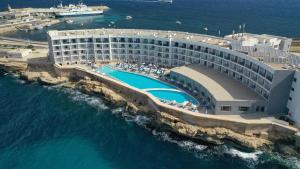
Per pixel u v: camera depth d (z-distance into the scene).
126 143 88.94
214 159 81.94
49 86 126.25
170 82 115.12
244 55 100.50
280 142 85.50
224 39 124.00
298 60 90.12
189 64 123.31
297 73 83.62
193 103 99.69
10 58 143.25
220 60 113.75
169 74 120.31
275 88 87.56
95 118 102.31
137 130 95.19
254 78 97.31
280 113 91.25
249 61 98.50
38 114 104.94
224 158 82.31
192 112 91.75
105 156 83.25
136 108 103.50
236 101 89.94
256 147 83.62
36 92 121.19
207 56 118.75
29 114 105.00
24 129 95.94
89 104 111.50
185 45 124.00
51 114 104.94
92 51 135.25
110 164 80.06
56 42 128.88
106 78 117.19
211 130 87.88
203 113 92.12
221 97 92.06
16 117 103.12
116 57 137.25
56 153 84.19
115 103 108.88
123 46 134.50
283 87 87.31
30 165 79.38
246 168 78.38
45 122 100.12
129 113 104.62
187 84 111.19
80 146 87.44
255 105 90.81
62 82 126.81
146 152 85.00
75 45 132.50
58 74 129.38
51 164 79.75
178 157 82.75
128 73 124.25
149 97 102.12
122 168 78.50
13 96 118.06
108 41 133.12
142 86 112.12
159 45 129.12
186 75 111.06
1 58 143.88
